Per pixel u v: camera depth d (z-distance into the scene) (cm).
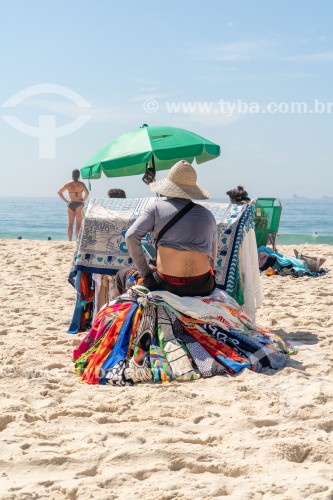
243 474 299
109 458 309
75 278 607
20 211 9331
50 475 296
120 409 386
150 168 753
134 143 738
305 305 751
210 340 475
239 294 569
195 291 486
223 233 563
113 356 456
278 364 473
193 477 294
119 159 727
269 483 282
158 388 423
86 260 585
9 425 362
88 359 468
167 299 474
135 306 477
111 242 580
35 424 361
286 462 308
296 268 1017
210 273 498
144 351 460
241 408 382
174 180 482
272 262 1025
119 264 577
